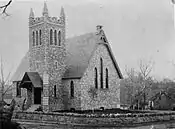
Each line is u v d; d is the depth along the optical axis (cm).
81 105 5516
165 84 8919
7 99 6306
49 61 5719
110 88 6172
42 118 5041
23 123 4772
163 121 5100
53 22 5853
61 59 5947
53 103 5691
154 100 7425
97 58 5916
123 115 4578
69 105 5734
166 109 7144
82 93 5550
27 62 6825
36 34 5941
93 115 4491
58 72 5853
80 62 5841
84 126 4391
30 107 5741
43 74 5666
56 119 4847
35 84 5534
